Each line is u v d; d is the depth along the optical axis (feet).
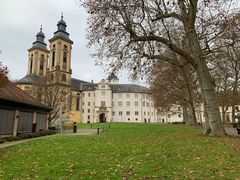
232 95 125.49
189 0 52.70
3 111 73.87
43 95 145.69
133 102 302.86
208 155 30.78
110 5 50.75
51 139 65.26
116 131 94.99
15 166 30.68
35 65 289.53
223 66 79.20
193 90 118.21
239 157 29.12
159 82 111.55
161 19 52.60
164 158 29.78
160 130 86.38
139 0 49.55
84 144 49.29
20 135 76.59
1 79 50.01
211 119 52.34
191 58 54.60
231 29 53.83
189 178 21.27
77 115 294.05
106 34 52.24
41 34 302.66
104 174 24.29
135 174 23.48
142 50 54.29
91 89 304.09
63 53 269.03
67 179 23.30
